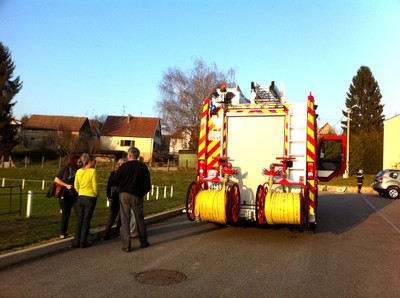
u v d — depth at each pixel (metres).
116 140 70.81
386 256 7.14
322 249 7.61
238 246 7.70
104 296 4.80
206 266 6.21
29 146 65.06
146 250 7.27
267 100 9.32
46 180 35.28
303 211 8.08
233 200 8.59
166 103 47.25
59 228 8.50
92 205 7.43
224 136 9.30
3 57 54.16
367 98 58.91
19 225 8.74
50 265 6.13
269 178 8.27
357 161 39.72
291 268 6.18
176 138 51.97
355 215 13.34
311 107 8.71
